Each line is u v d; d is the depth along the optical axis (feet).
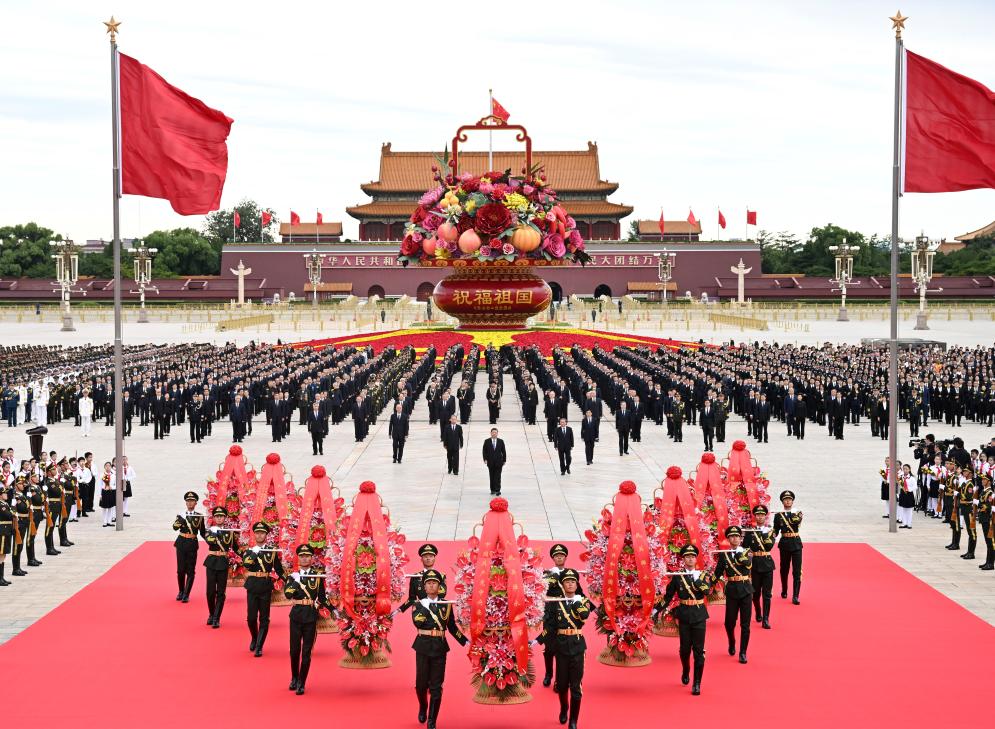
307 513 67.31
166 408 163.94
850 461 137.18
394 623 70.85
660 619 68.64
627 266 548.31
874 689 58.39
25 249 609.01
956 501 90.33
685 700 57.21
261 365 201.16
